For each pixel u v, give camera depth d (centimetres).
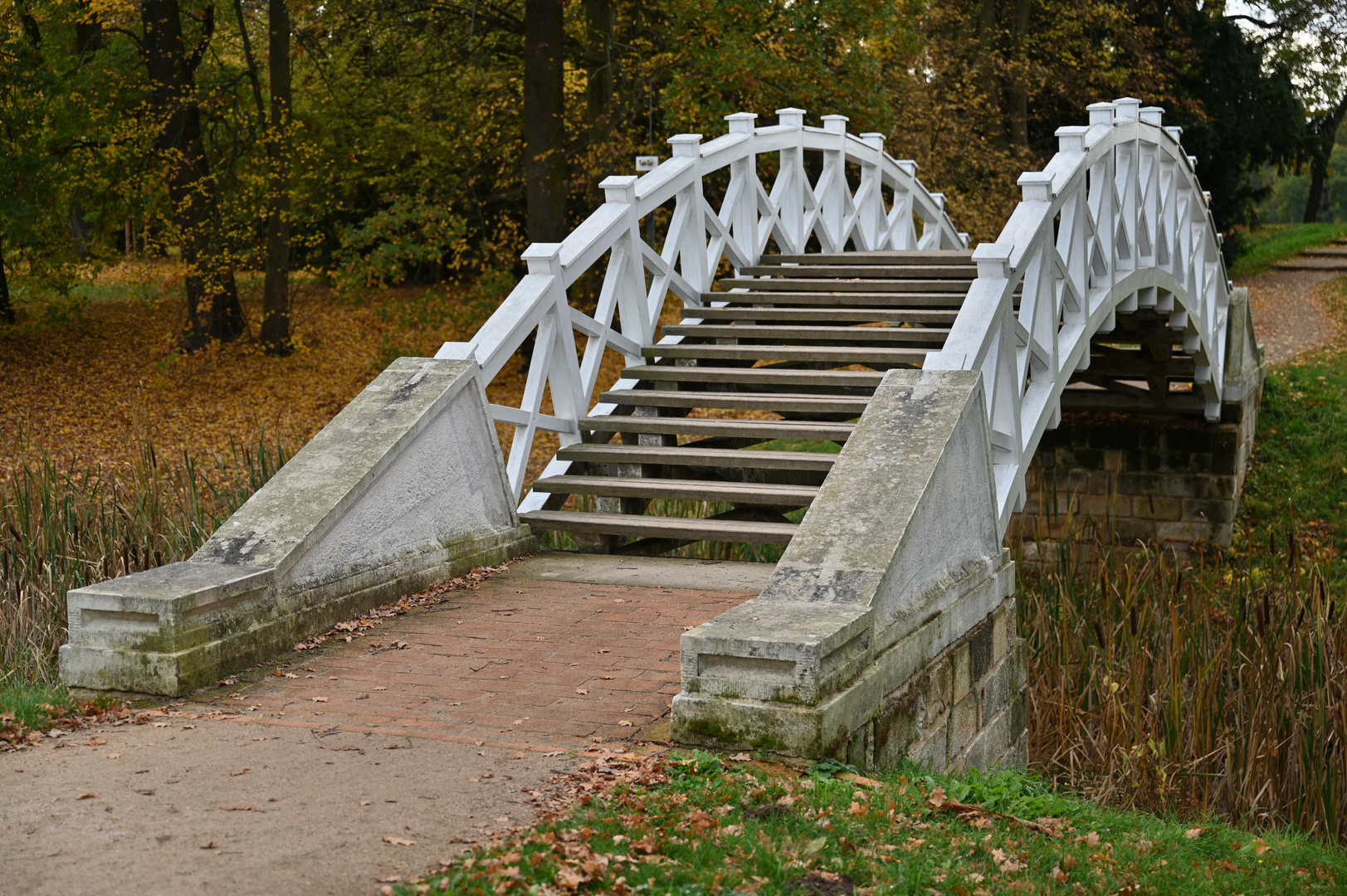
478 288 2141
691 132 1839
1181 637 958
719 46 1739
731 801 409
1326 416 1873
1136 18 2869
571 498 1309
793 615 494
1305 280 2973
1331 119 3753
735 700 461
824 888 348
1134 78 2697
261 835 365
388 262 2042
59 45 2200
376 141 2519
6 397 1930
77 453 1616
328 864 343
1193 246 1360
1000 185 2406
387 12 2109
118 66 2169
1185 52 2933
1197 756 867
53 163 2088
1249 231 3753
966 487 679
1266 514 1681
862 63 1794
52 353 2261
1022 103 2622
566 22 2184
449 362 753
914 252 1109
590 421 890
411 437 690
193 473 994
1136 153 1091
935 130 2314
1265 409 1903
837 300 1015
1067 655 967
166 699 513
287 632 582
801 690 452
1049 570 1409
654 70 1869
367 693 523
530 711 500
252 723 480
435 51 2295
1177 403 1641
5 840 360
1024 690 767
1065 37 2642
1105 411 1692
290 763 434
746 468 855
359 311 2733
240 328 2341
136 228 2556
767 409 878
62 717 485
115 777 416
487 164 2698
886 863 376
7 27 2106
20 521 939
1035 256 873
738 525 783
